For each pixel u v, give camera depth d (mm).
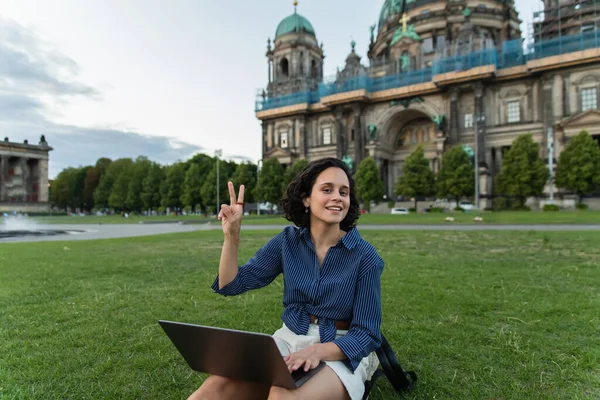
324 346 2859
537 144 66062
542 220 37344
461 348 5391
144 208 108625
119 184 114000
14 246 20500
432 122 89562
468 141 76750
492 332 6031
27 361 5066
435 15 90250
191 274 11312
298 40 100062
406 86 81812
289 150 96812
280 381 2500
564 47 70188
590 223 32938
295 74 100062
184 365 5012
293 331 3291
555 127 69125
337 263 3285
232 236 3316
